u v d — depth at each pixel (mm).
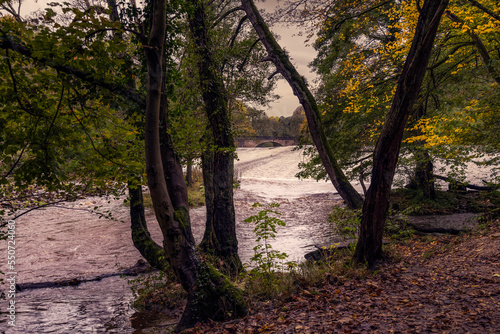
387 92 12508
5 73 3750
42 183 4215
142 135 5305
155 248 7266
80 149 4289
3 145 3932
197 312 4922
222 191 8031
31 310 6320
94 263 9664
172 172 5164
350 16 10555
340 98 13094
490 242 7129
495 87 8000
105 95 4254
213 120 7969
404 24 10133
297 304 4859
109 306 6586
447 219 12148
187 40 7887
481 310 3746
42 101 4016
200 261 5121
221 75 8578
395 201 15508
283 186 31516
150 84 4414
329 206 20984
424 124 9344
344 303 4660
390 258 7016
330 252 8086
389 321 3771
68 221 14953
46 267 9250
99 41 3559
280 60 10359
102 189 5223
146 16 5133
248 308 5098
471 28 8922
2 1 3617
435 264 6516
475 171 23203
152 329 5336
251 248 11516
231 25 11414
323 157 10820
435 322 3574
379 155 6496
